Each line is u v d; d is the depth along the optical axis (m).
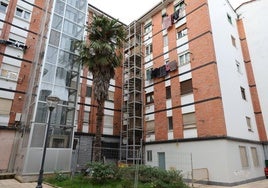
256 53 19.39
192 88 16.42
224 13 19.17
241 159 13.98
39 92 13.49
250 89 18.97
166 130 17.84
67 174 12.01
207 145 14.05
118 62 15.55
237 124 15.00
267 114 17.56
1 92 15.75
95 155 12.78
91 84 21.53
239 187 11.77
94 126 20.34
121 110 23.09
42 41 16.08
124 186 9.28
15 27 17.55
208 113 14.64
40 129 12.87
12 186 9.66
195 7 17.88
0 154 14.54
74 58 16.08
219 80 14.95
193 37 17.36
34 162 12.06
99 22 15.38
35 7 19.23
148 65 21.98
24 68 17.23
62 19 16.27
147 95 21.28
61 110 14.25
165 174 10.05
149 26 23.58
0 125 15.12
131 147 20.30
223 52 16.69
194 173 14.00
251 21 20.45
